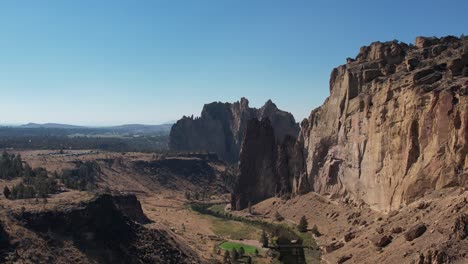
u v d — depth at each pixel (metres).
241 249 122.81
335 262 96.00
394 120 122.81
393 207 114.06
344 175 155.62
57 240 88.06
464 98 98.75
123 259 93.38
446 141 101.38
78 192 112.00
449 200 87.38
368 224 114.75
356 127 148.00
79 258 86.56
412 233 81.38
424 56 142.88
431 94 110.44
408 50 156.62
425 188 101.75
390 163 120.69
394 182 116.25
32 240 84.56
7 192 107.62
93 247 91.44
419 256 67.56
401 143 116.50
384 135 126.62
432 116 107.38
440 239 71.69
